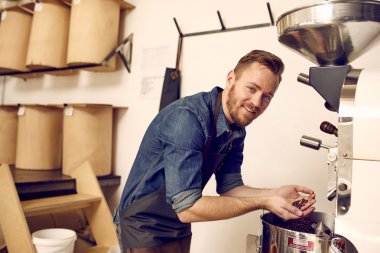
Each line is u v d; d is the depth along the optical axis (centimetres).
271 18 171
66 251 158
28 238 150
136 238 117
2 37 243
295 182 163
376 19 84
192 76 197
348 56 94
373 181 77
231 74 116
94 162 206
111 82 233
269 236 88
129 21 228
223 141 121
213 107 117
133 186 124
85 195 192
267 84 105
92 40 204
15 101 292
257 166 173
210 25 193
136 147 219
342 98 82
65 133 211
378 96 79
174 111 112
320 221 106
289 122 166
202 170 123
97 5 204
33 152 223
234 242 178
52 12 222
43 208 165
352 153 79
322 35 88
